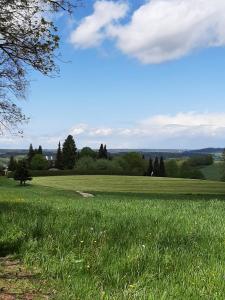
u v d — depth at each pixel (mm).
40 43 14258
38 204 21953
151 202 23188
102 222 13227
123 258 8617
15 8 13758
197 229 11977
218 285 6953
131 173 159875
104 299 6496
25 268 8945
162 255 8773
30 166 169000
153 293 6520
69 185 99812
